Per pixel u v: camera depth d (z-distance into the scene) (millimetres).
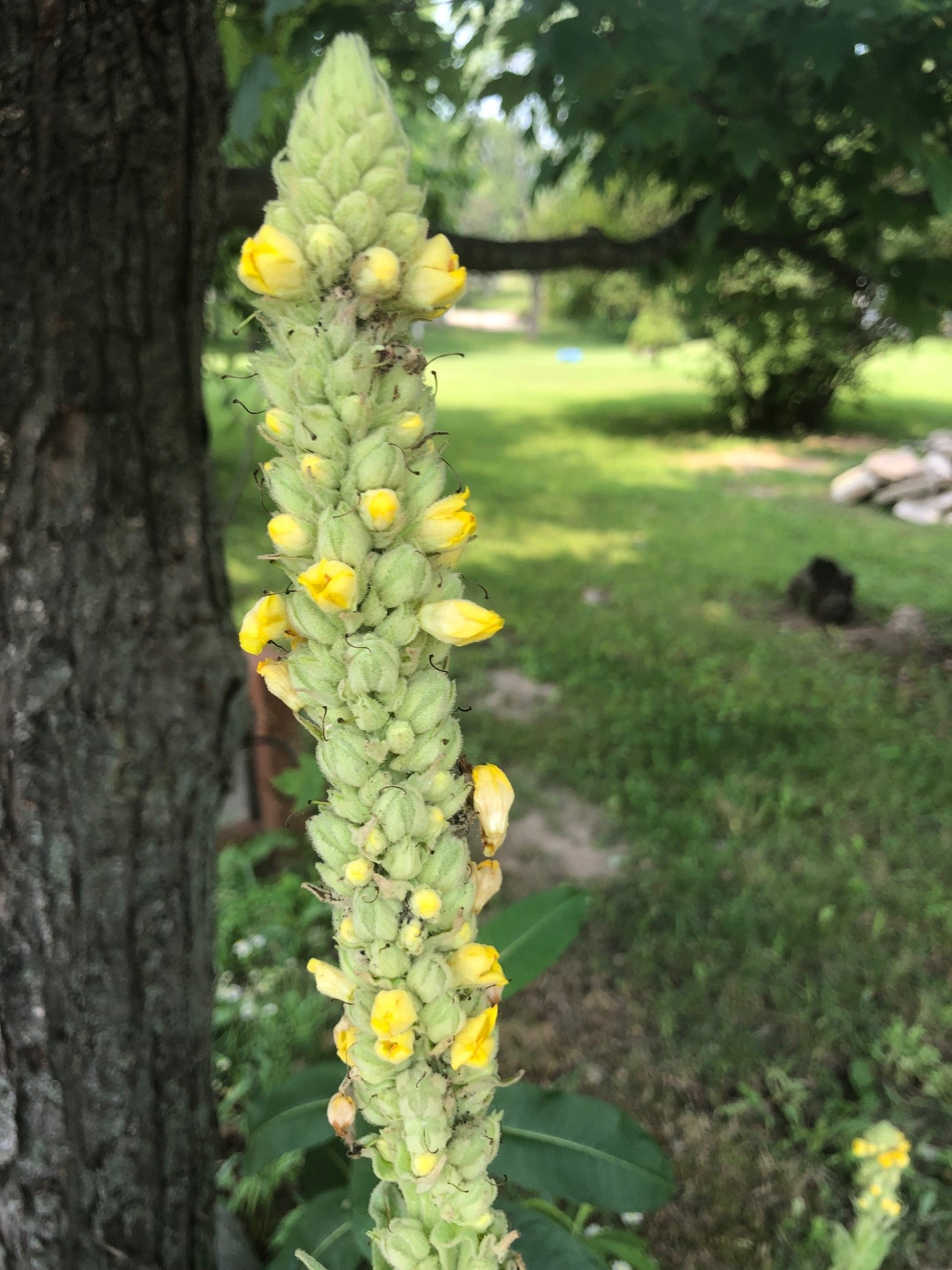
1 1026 1942
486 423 20078
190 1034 2221
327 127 999
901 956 4273
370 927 1069
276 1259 2250
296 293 1029
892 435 18203
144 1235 2199
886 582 9734
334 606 973
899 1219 3111
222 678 2107
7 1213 2061
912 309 5328
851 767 5914
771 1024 3902
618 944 4367
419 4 3863
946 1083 3582
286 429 1015
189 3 1661
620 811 5469
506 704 6789
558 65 3621
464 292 1051
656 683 7203
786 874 4828
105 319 1771
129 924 2014
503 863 4957
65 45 1546
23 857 1872
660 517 12359
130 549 1883
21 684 1817
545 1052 3768
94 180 1669
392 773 1079
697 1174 3275
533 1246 2047
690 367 31188
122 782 1940
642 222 13492
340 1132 1323
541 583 9523
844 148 4840
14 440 1744
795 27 3711
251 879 4465
